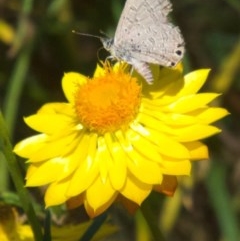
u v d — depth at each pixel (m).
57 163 0.23
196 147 0.22
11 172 0.22
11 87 0.32
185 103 0.23
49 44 0.34
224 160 0.34
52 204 0.22
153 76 0.24
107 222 0.25
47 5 0.33
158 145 0.23
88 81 0.24
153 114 0.23
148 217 0.23
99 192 0.22
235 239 0.32
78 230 0.25
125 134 0.23
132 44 0.23
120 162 0.23
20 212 0.27
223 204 0.32
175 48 0.22
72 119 0.24
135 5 0.23
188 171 0.22
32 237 0.25
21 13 0.32
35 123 0.23
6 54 0.34
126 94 0.23
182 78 0.24
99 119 0.23
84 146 0.23
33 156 0.23
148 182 0.22
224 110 0.23
